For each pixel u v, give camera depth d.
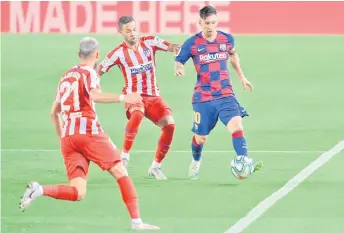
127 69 32.44
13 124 40.34
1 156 35.19
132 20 32.19
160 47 32.53
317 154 35.12
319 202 29.00
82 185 25.91
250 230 26.22
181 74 31.00
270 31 57.66
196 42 30.95
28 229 26.59
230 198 29.53
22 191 30.69
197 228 26.36
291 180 31.58
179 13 56.94
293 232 26.02
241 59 51.66
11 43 54.84
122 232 26.00
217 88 30.70
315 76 48.66
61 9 57.72
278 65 50.66
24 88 46.31
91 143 25.92
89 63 26.50
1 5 57.81
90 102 26.14
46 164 34.09
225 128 39.75
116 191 30.64
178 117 41.47
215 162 34.34
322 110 42.69
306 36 56.91
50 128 39.88
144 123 40.38
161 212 28.06
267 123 40.38
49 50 53.34
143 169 33.50
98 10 57.53
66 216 27.94
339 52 53.19
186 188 30.83
